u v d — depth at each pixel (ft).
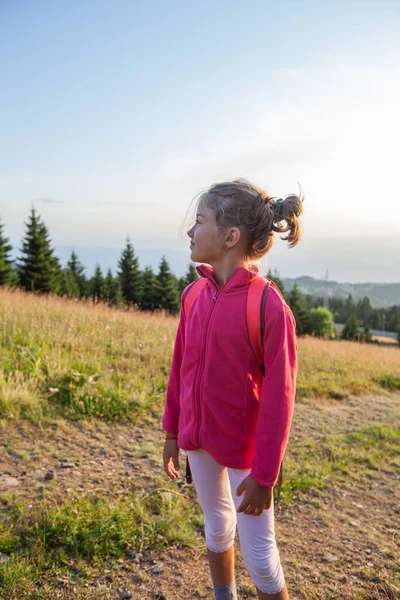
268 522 5.11
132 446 13.01
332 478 12.33
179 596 6.95
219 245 5.08
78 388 15.78
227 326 4.88
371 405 21.89
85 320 28.53
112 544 7.95
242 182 5.19
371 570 8.00
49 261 132.67
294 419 18.13
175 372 6.13
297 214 5.19
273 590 5.17
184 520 9.04
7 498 9.20
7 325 23.44
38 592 6.72
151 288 158.20
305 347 37.76
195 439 5.23
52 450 11.97
